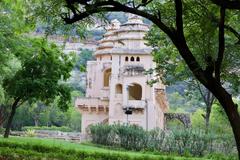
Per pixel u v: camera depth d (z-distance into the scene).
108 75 80.56
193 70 15.66
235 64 29.47
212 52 17.98
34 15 20.00
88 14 16.53
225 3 13.82
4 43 35.22
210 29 15.95
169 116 83.38
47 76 39.69
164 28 16.02
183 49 15.84
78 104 76.75
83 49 142.00
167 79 44.44
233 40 25.98
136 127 50.38
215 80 15.39
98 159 20.52
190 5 16.91
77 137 65.56
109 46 82.81
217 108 61.69
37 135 69.75
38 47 38.50
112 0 16.14
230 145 41.31
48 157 19.36
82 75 138.00
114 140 52.34
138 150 47.53
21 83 38.69
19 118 100.19
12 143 26.14
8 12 32.75
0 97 56.75
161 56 39.50
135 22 75.50
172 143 43.88
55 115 107.88
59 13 18.84
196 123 87.69
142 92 71.88
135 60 73.12
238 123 15.07
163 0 18.59
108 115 75.44
